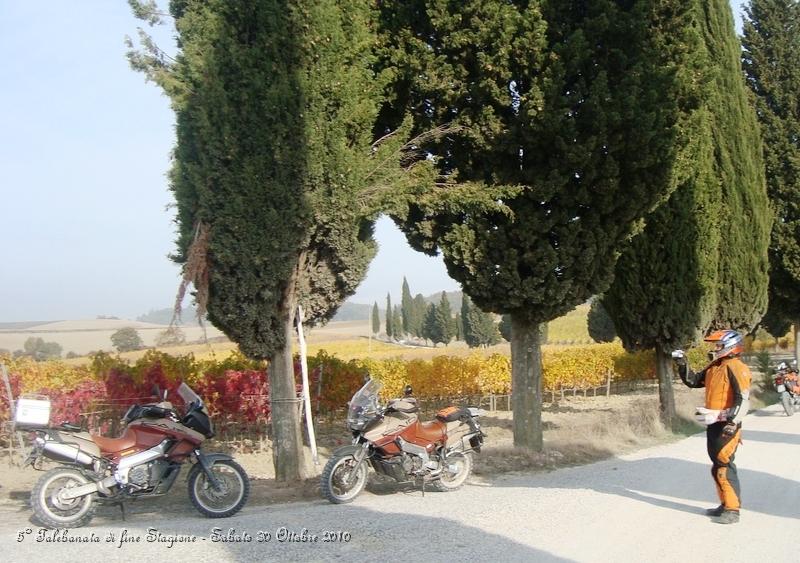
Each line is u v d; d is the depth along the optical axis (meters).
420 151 10.57
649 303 15.33
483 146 10.15
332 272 9.26
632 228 11.15
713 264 15.98
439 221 10.70
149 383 12.75
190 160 8.15
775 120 23.02
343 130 8.67
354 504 7.77
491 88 9.80
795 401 18.86
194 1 8.42
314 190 8.52
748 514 7.20
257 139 8.13
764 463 10.31
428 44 10.34
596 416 17.17
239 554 5.66
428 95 10.22
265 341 8.70
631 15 9.84
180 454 7.27
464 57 10.04
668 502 7.71
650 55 10.05
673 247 15.15
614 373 23.66
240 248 8.10
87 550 5.79
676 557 5.74
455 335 70.94
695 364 28.58
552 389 21.56
